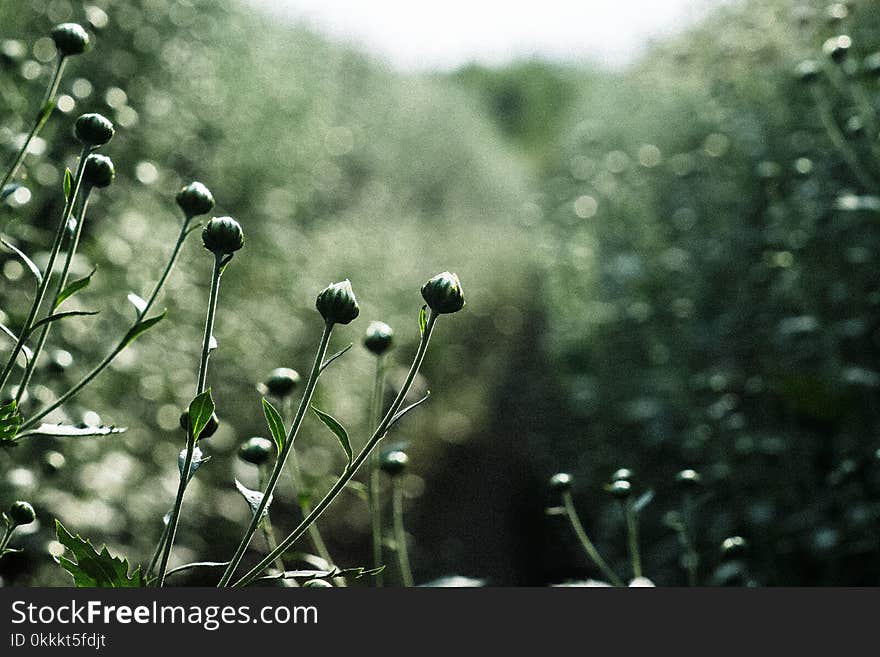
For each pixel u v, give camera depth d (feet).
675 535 14.62
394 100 47.26
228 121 18.84
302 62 29.71
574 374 21.13
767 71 16.88
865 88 13.02
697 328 15.53
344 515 18.45
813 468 12.20
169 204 15.21
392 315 24.32
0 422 4.56
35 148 7.98
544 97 79.46
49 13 11.30
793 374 12.35
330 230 24.62
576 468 20.17
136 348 11.64
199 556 13.07
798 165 12.47
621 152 25.46
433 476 22.77
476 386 28.63
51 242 10.29
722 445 13.58
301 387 17.71
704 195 18.45
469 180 51.96
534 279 37.52
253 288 17.75
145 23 14.90
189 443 4.26
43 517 9.29
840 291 12.39
